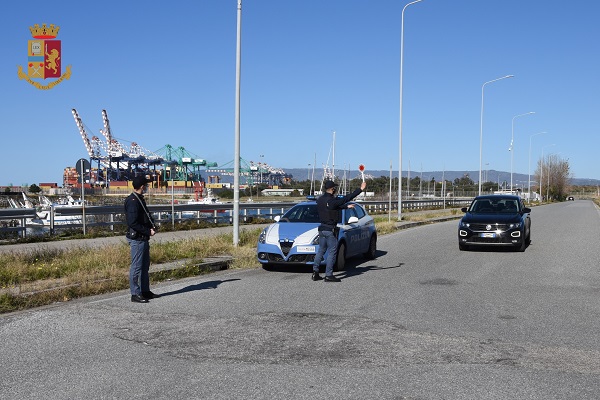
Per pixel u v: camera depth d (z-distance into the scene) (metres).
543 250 16.91
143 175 9.03
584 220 34.44
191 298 9.15
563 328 7.19
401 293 9.62
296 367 5.54
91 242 18.16
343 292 9.70
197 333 6.86
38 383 5.08
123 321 7.50
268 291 9.80
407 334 6.84
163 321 7.50
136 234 8.81
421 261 14.27
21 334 6.82
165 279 11.21
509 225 16.03
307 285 10.44
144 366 5.57
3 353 6.02
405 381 5.15
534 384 5.09
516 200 17.80
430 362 5.72
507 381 5.16
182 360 5.77
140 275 8.99
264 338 6.62
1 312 8.09
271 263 12.02
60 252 13.17
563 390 4.94
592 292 9.84
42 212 26.17
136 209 8.82
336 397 4.75
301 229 12.16
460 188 117.94
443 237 21.95
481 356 5.94
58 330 7.01
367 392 4.86
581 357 5.93
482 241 16.05
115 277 10.19
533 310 8.29
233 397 4.74
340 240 12.30
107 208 22.45
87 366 5.57
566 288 10.24
